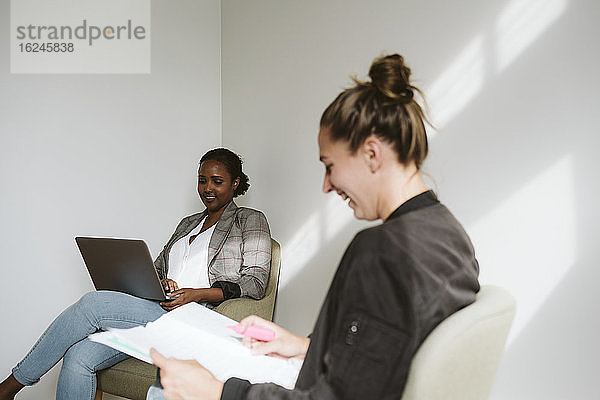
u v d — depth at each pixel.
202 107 3.39
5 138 2.78
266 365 1.40
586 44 1.92
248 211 2.80
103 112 3.04
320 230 2.85
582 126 1.93
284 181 3.05
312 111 2.90
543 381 2.03
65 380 2.17
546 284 2.03
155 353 1.21
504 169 2.14
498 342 1.13
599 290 1.89
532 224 2.06
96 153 3.01
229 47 3.39
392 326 1.00
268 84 3.15
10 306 2.79
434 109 2.36
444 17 2.32
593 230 1.91
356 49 2.69
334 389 1.03
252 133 3.24
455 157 2.29
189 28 3.34
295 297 2.97
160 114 3.23
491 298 1.15
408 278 1.01
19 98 2.82
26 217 2.82
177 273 2.77
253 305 2.59
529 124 2.07
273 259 2.78
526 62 2.07
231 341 1.50
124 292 2.46
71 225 2.94
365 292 1.02
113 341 1.43
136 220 3.14
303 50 2.95
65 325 2.21
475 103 2.22
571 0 1.95
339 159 1.18
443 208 1.18
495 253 2.16
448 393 1.05
